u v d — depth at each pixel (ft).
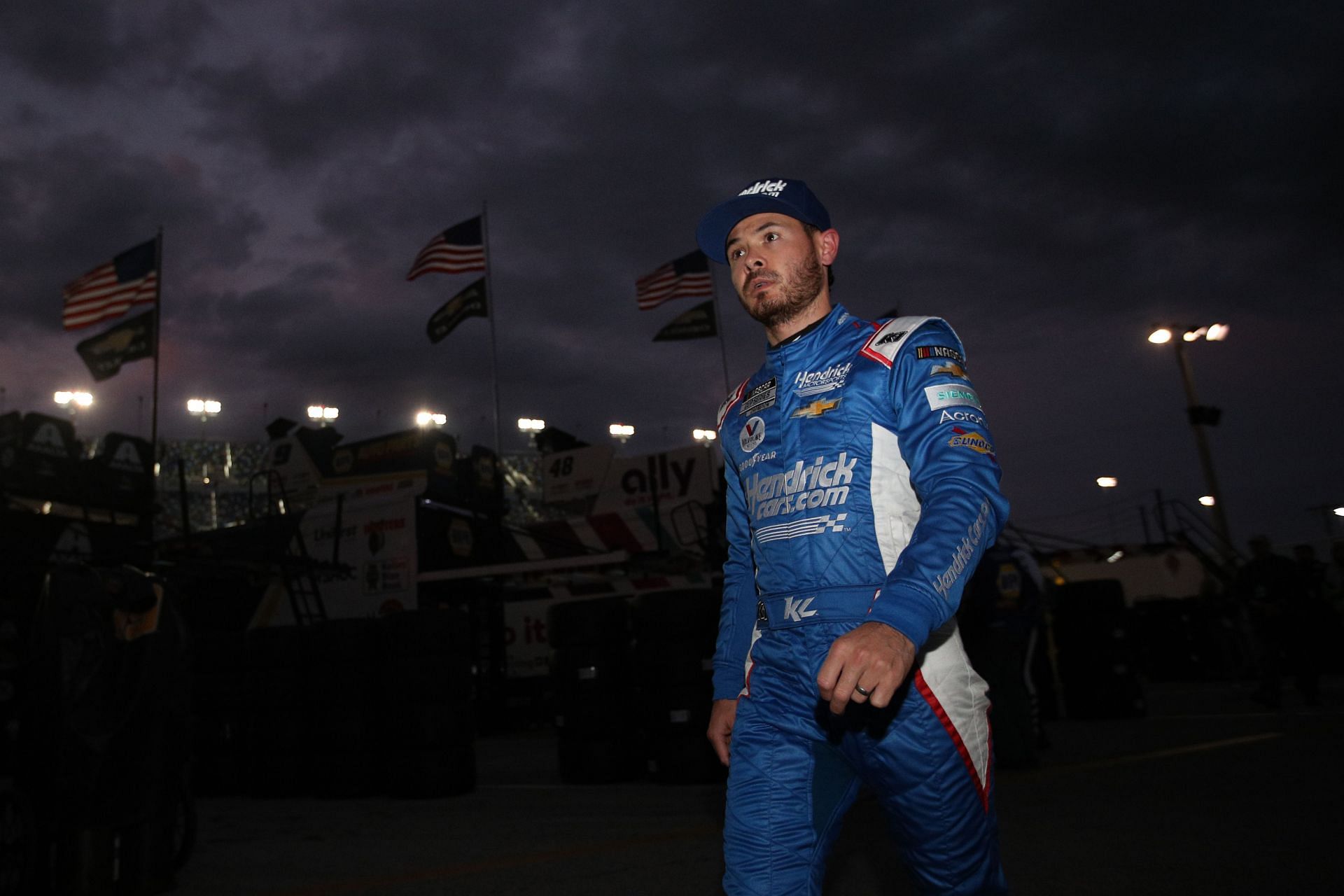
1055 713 31.86
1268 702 30.63
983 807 5.22
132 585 13.48
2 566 20.20
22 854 12.50
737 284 6.17
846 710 5.15
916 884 5.45
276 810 22.03
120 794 12.77
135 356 56.18
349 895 12.59
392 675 22.99
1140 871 11.17
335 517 52.21
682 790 21.25
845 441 5.36
